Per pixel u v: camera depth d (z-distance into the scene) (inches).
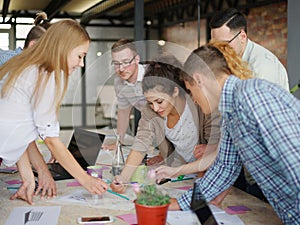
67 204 78.4
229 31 104.8
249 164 62.5
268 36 284.8
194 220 66.3
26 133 80.3
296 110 56.9
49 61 76.7
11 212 74.3
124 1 428.5
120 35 485.1
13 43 335.0
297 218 61.2
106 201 79.1
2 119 78.6
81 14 486.0
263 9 291.1
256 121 56.6
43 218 71.0
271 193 62.7
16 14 351.3
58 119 80.3
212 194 73.2
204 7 382.0
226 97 61.4
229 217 69.7
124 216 71.0
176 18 438.0
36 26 117.0
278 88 58.5
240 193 82.9
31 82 77.5
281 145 54.8
